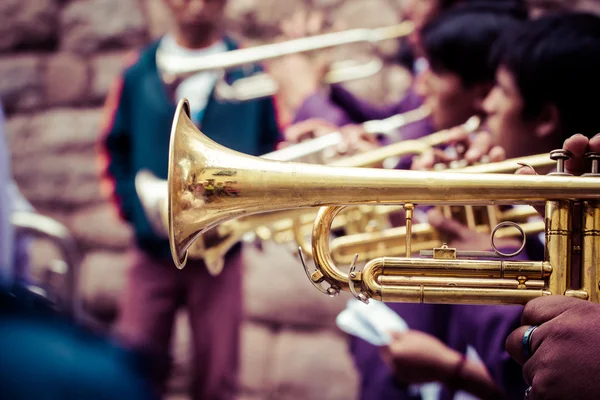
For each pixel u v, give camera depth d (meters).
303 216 1.74
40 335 0.63
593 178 1.10
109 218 4.22
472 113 2.12
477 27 2.08
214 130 2.97
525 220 1.53
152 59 3.04
